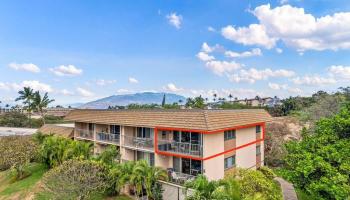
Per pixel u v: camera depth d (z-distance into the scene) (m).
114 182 22.73
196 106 69.25
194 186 17.80
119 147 30.48
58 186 20.34
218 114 23.41
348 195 13.60
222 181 17.64
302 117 44.94
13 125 75.75
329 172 15.13
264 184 18.78
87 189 20.69
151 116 25.91
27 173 32.88
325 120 19.97
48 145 31.55
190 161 24.23
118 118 29.42
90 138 35.62
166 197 22.88
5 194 27.66
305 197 22.38
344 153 16.19
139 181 21.34
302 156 17.66
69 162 22.83
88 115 34.72
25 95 63.22
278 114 65.75
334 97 42.72
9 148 34.06
